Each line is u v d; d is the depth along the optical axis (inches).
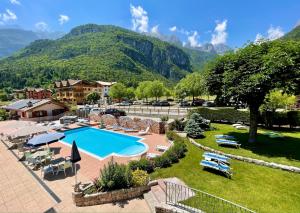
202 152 604.7
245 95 579.8
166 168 494.0
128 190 377.1
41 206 353.7
